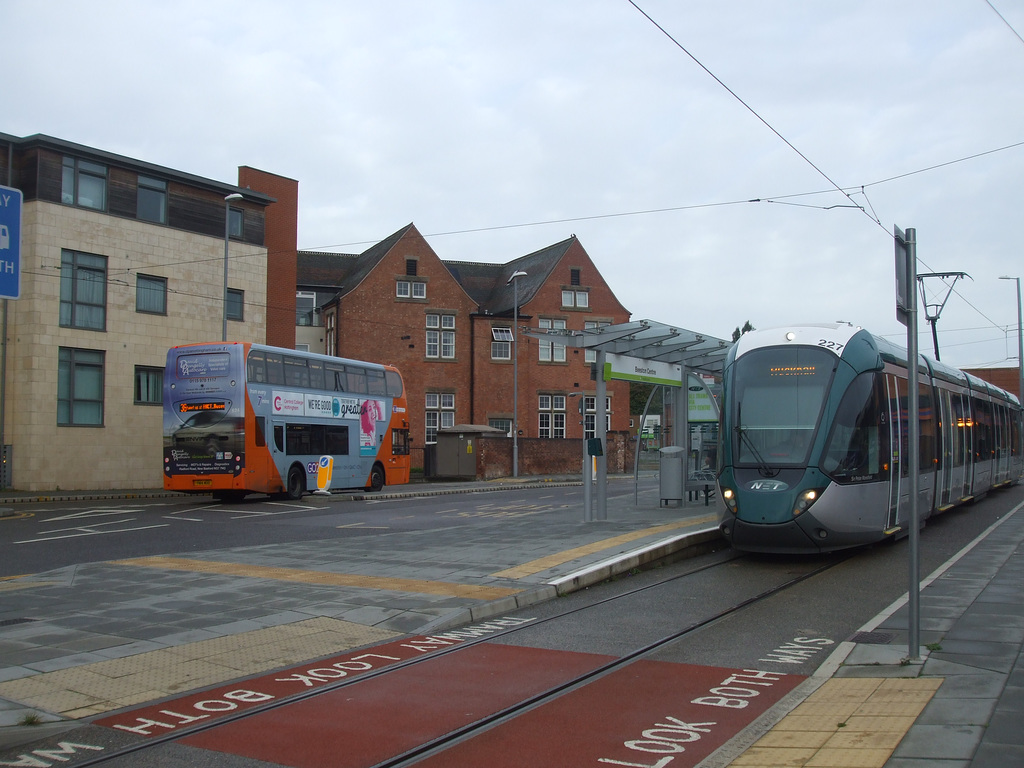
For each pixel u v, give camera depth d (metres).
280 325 42.72
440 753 5.57
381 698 6.75
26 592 11.12
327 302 51.84
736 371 14.61
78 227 31.62
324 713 6.39
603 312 55.91
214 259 36.19
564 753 5.55
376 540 16.42
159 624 9.23
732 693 6.84
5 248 8.84
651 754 5.51
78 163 31.91
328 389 30.42
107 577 12.30
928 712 5.94
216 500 29.08
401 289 51.00
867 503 13.78
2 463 30.12
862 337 14.94
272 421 27.33
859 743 5.43
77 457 31.27
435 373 51.41
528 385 53.62
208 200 36.19
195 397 26.47
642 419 22.03
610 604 10.62
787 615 9.89
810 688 6.86
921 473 17.06
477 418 52.00
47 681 7.11
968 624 8.67
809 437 13.54
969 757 5.03
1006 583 11.10
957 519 20.62
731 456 13.97
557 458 47.81
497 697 6.77
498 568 12.49
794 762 5.22
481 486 37.34
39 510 24.44
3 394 30.42
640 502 24.53
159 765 5.36
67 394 31.17
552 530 17.11
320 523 20.44
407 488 35.62
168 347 34.34
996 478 27.42
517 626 9.36
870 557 14.29
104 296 32.34
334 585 11.40
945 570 12.48
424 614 9.60
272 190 42.81
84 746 5.68
